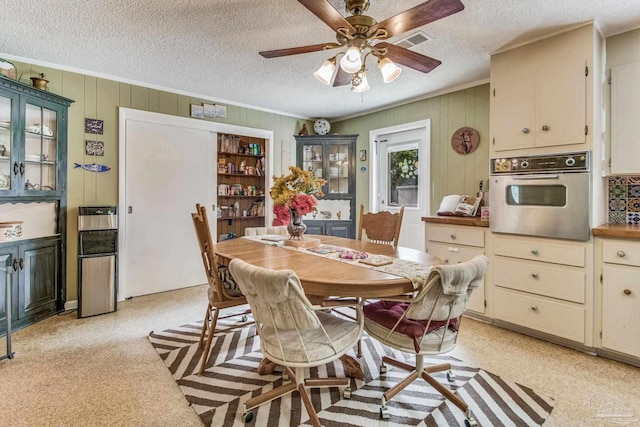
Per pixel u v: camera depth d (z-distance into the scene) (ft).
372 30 5.66
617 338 7.03
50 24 7.61
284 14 7.19
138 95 11.61
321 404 5.67
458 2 4.74
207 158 13.60
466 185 11.82
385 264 5.67
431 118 12.84
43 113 9.44
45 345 7.88
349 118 16.30
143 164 11.87
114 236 10.34
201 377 6.52
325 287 4.68
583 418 5.29
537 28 7.71
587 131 7.41
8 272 7.21
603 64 7.97
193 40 8.41
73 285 10.52
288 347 4.76
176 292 12.47
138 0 6.66
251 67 10.15
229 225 15.38
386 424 5.16
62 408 5.52
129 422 5.21
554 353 7.51
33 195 9.12
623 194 8.29
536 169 8.14
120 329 8.91
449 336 5.17
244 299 6.96
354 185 15.66
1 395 5.86
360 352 7.43
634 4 6.73
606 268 7.16
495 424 5.14
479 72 10.53
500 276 8.84
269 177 15.48
